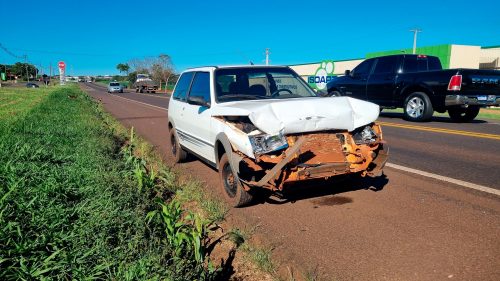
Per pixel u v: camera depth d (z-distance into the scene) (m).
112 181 4.90
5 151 5.88
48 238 3.31
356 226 4.09
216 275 3.22
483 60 39.47
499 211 4.40
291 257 3.50
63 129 9.36
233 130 4.50
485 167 6.42
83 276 2.85
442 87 11.79
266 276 3.22
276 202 4.87
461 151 7.78
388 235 3.86
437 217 4.27
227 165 4.85
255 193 4.58
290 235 3.93
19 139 7.05
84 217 3.76
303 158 4.27
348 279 3.12
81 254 3.14
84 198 4.36
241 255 3.57
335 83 15.77
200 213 4.56
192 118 6.04
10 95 29.88
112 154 7.02
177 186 5.46
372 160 4.65
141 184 4.66
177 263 3.09
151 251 3.20
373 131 4.79
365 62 14.57
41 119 11.43
